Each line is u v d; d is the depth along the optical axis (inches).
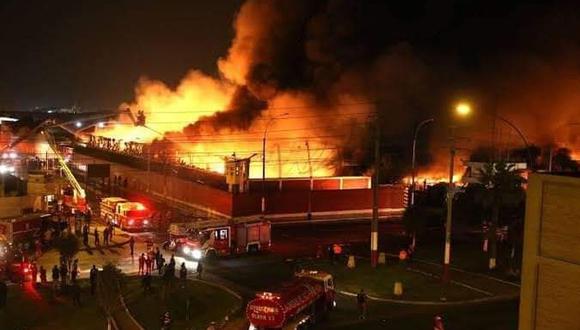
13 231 1819.6
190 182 2645.2
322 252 1918.1
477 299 1438.2
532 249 474.6
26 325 1259.8
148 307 1371.8
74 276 1470.2
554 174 472.1
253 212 2434.8
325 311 1291.8
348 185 2856.8
